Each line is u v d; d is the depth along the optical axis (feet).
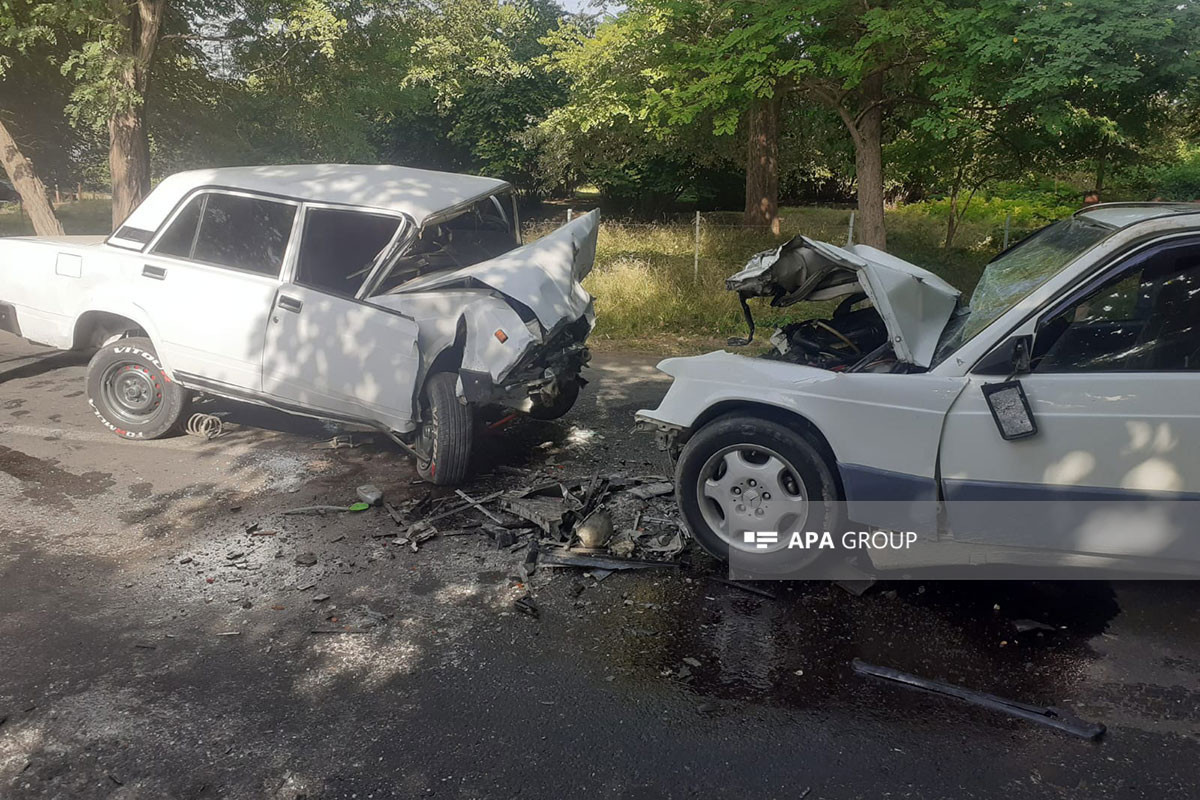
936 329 13.08
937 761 9.29
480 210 20.48
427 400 17.26
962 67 34.17
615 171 85.40
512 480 17.95
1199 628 11.95
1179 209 12.60
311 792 8.84
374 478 17.92
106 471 17.76
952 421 11.88
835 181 113.29
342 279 18.31
